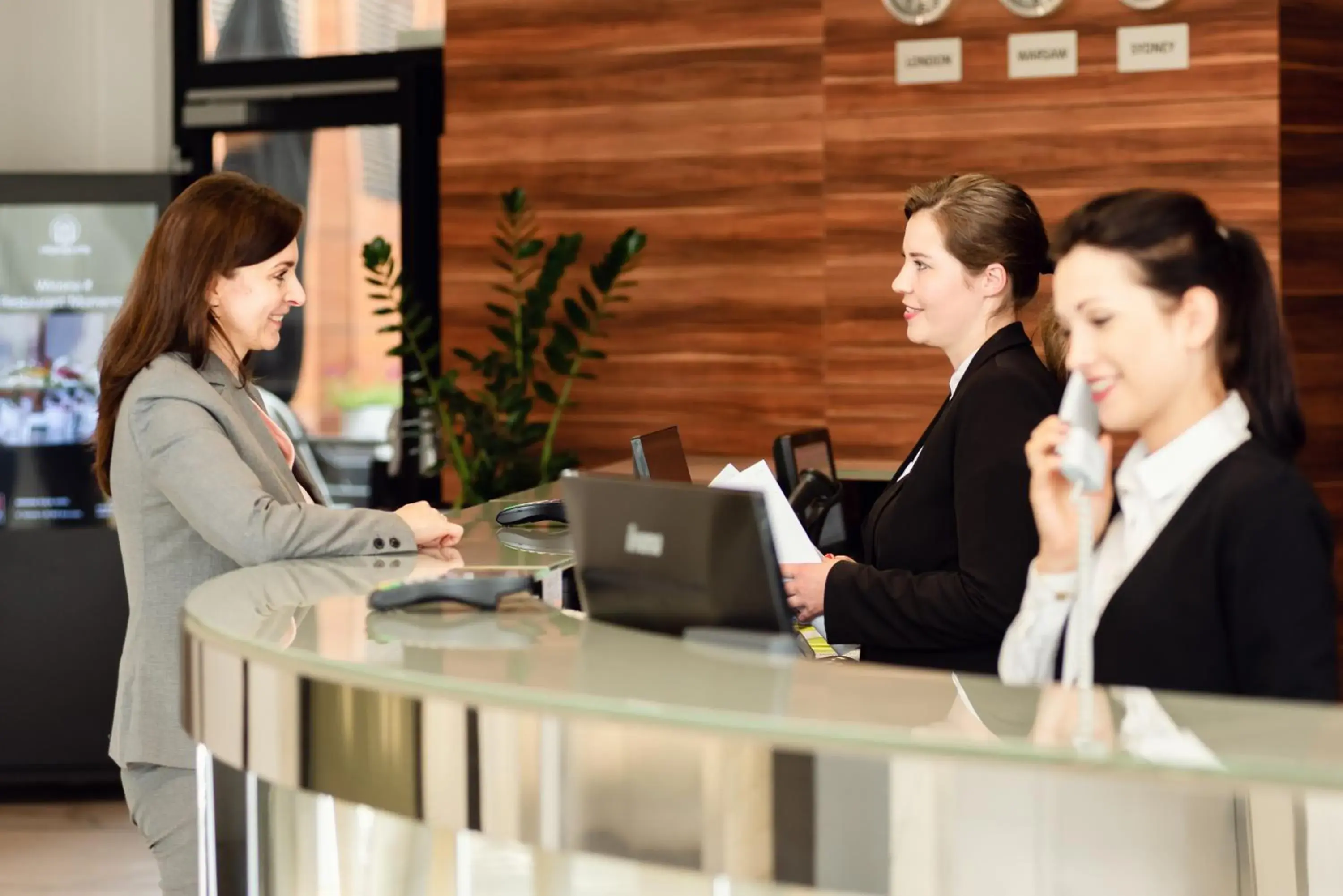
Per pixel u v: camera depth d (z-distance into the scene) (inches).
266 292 115.3
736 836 62.4
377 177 299.6
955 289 109.7
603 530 80.4
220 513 103.7
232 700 77.8
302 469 124.6
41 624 233.5
